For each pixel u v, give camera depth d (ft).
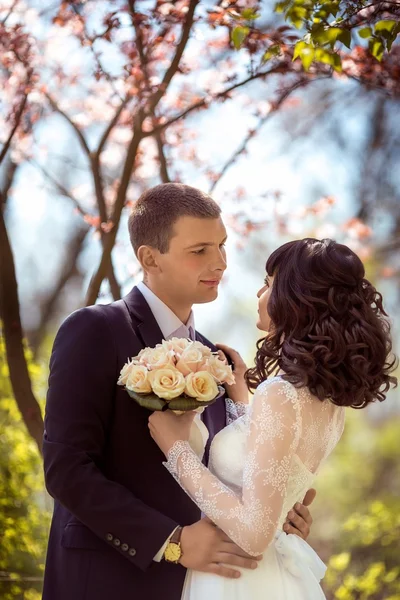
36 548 17.28
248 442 8.86
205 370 9.26
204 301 10.68
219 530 9.27
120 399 10.00
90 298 14.43
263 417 8.72
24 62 15.31
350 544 26.66
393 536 26.30
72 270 38.29
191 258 10.39
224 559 9.14
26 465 17.57
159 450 10.08
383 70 15.10
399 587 22.20
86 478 9.44
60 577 10.11
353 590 21.29
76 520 10.07
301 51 10.37
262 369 9.55
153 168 19.47
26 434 17.98
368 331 9.14
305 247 9.42
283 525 9.44
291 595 9.25
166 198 10.53
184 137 18.81
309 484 9.34
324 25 10.28
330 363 8.99
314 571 9.52
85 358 9.89
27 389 14.06
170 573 9.78
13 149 18.54
